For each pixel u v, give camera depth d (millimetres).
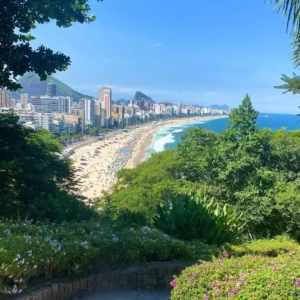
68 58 7328
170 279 4105
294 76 13820
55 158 10750
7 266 2848
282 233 12609
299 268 2717
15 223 4594
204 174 18156
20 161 7777
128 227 5438
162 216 6766
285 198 12914
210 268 2934
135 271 3881
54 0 6691
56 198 7004
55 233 4027
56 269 3344
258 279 2531
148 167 35031
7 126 7961
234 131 18078
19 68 7074
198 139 22375
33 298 2904
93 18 7340
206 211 6695
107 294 3609
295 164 17875
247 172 15977
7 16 6395
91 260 3598
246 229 13133
